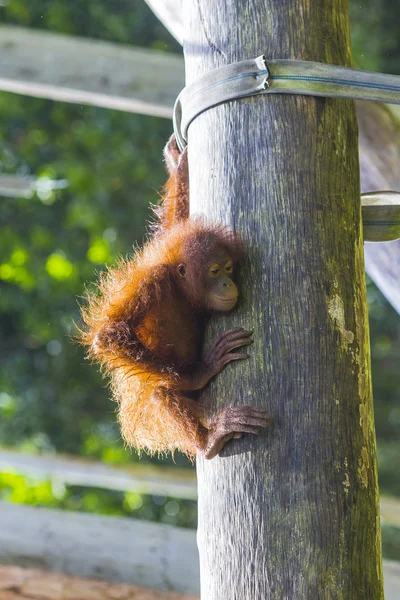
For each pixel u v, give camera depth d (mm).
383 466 19000
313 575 4594
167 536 9758
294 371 4785
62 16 19297
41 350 20953
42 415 19938
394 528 18656
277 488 4680
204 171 5191
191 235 5258
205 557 4855
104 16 19375
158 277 5844
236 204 5035
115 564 9516
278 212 4957
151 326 5879
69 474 13102
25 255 20438
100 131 19594
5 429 19859
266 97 5070
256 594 4609
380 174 8945
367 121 8820
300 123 5047
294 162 5004
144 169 19438
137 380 5828
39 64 10891
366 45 18734
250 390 4824
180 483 12930
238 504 4730
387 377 19797
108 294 5941
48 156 19844
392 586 9797
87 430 20031
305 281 4879
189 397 5637
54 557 9453
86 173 19594
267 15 5160
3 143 19750
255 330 4879
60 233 20438
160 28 19516
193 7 5363
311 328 4828
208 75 5152
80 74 10898
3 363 20594
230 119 5105
